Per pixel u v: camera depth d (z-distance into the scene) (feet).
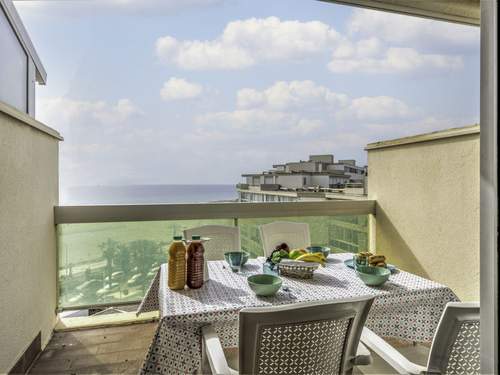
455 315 3.18
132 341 7.64
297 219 9.69
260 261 6.42
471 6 8.80
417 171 8.59
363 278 4.99
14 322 5.62
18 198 5.76
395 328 4.77
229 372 3.30
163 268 5.90
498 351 1.52
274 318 2.95
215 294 4.63
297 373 3.29
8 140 5.33
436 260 8.02
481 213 1.62
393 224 9.43
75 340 7.67
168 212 8.80
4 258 5.20
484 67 1.60
